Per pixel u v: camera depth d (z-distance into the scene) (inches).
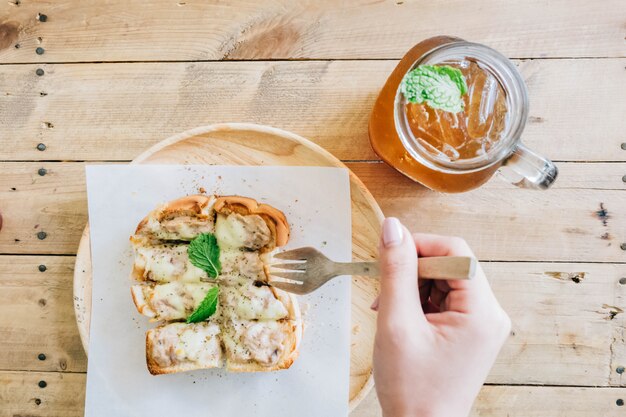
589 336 23.0
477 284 19.4
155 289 21.9
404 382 18.7
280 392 22.2
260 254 22.2
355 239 22.3
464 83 18.7
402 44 22.9
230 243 22.1
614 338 23.0
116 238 22.2
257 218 21.7
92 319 22.2
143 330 22.4
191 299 21.9
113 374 22.2
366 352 22.4
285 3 22.9
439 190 21.0
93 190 22.1
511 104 18.8
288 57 22.9
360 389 22.3
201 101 23.0
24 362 23.1
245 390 22.2
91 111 23.0
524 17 22.8
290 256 20.0
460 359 18.7
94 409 22.1
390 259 18.0
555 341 23.0
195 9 22.9
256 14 22.9
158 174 22.2
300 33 22.9
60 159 23.0
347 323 22.3
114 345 22.3
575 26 22.8
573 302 23.0
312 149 21.9
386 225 18.1
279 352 21.7
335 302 22.4
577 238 23.0
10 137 23.0
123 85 23.0
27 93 23.1
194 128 22.1
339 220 22.2
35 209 23.1
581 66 22.9
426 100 18.4
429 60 18.9
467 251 19.7
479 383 19.1
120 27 23.0
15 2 23.0
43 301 23.0
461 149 19.3
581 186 22.9
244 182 22.3
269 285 22.0
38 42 23.0
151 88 22.9
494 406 23.0
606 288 23.0
